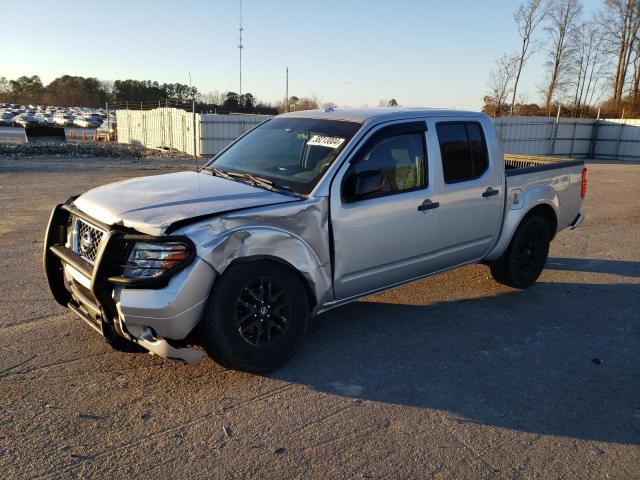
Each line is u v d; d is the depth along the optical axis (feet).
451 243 16.49
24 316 15.90
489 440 10.69
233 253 11.59
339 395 12.16
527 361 14.25
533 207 19.01
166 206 11.91
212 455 9.86
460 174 16.43
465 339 15.47
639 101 165.89
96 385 12.13
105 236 11.36
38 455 9.65
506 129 103.91
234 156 16.01
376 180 13.48
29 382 12.16
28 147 86.89
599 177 67.41
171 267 10.91
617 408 12.10
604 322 17.17
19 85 453.99
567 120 111.34
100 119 261.44
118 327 11.51
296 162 14.34
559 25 154.92
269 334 12.59
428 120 15.75
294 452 10.04
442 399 12.16
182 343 11.88
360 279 14.35
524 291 19.94
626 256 25.48
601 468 9.97
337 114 15.53
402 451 10.21
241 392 12.10
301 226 12.66
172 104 150.51
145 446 10.04
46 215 31.91
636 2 165.99
